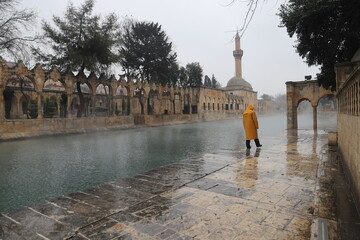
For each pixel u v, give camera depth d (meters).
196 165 8.58
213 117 55.31
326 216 4.04
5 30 21.16
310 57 14.05
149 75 44.69
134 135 22.91
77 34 26.34
